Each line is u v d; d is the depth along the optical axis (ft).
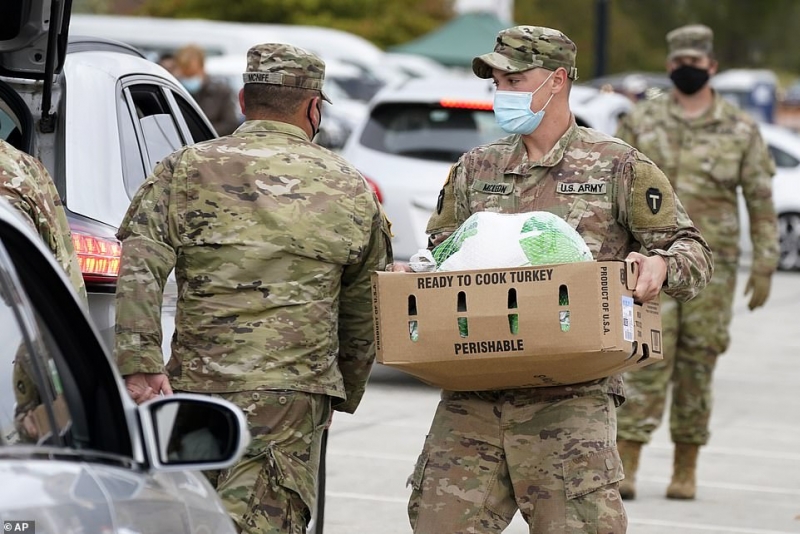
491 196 35.63
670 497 59.47
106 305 38.73
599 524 33.55
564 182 34.99
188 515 23.39
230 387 33.35
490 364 32.30
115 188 40.65
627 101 93.45
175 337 34.47
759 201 59.88
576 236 33.30
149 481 22.66
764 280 60.13
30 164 34.24
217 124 98.53
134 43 225.97
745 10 524.52
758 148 59.72
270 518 33.50
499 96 35.24
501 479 34.53
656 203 34.60
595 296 31.53
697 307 58.13
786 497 60.54
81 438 22.17
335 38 232.12
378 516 54.54
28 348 21.52
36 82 40.60
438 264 34.12
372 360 36.45
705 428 58.90
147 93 45.57
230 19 311.27
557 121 35.37
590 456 33.71
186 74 98.68
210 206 33.86
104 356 22.91
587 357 31.83
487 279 32.04
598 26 195.72
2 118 42.63
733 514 57.00
